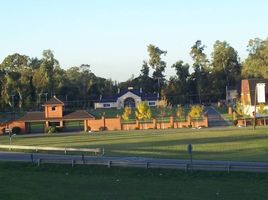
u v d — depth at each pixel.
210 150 62.22
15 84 161.25
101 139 83.88
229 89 181.00
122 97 199.25
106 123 112.31
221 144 68.69
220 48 195.00
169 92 189.88
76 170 49.25
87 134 98.56
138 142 75.94
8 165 52.72
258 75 168.62
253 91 122.25
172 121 111.06
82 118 112.94
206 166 45.66
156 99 195.75
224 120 119.88
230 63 194.62
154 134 91.38
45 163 52.00
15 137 97.75
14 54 176.12
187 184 41.84
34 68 182.38
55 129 109.81
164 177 44.69
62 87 191.75
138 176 45.69
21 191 40.88
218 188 40.00
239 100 141.50
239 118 112.88
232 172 44.09
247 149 62.09
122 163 49.22
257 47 182.12
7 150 67.50
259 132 85.75
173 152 61.09
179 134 88.81
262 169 44.09
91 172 48.22
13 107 159.38
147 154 59.50
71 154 61.31
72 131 110.88
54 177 46.97
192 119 114.62
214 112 146.38
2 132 111.12
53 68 179.38
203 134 86.38
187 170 45.47
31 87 169.25
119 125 111.81
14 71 173.00
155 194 38.66
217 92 189.75
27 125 112.19
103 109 192.88
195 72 195.50
